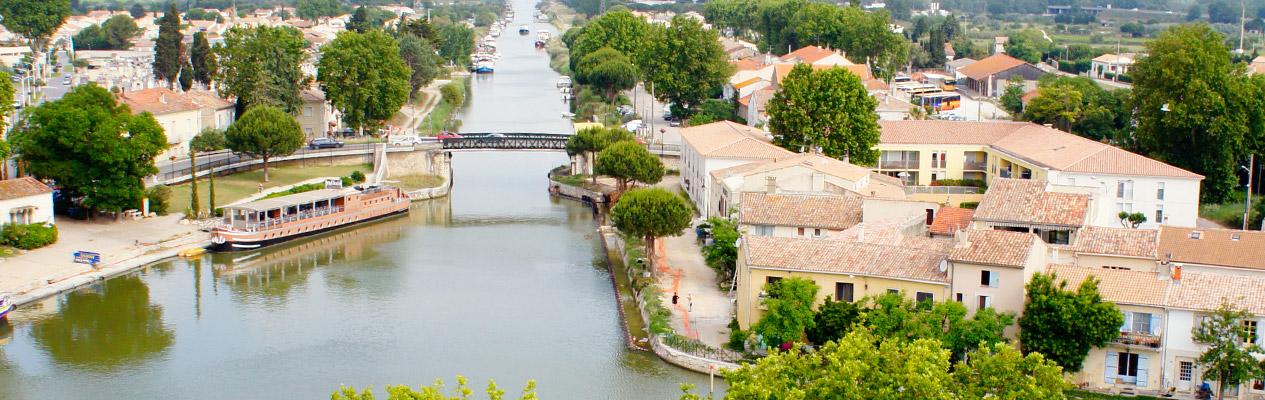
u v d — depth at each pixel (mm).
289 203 189875
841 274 123250
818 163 180000
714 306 142250
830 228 150750
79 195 188375
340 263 174500
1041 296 113812
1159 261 134750
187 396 120562
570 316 146375
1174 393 113875
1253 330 111188
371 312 148750
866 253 125562
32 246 169125
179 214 193250
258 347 135250
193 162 192000
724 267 150375
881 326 116375
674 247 172750
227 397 120312
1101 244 138250
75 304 150750
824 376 92000
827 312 119000
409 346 135250
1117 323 112750
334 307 150875
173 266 170875
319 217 193375
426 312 148625
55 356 131625
